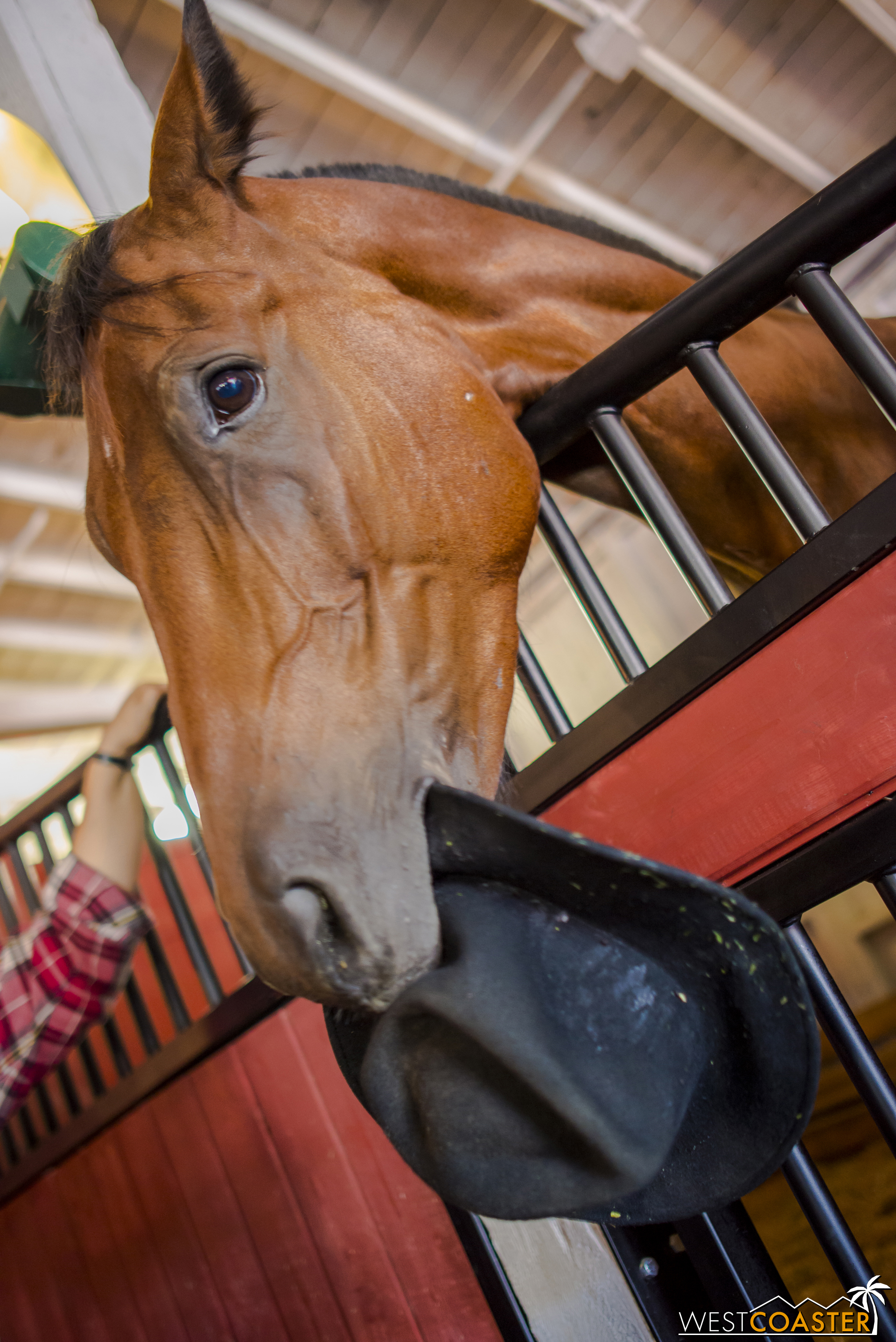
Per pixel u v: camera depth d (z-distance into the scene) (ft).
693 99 16.76
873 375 2.72
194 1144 4.91
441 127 16.15
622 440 3.28
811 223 2.78
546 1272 3.54
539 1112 1.60
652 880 1.62
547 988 1.65
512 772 3.43
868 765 2.65
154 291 2.68
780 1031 1.60
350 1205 4.25
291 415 2.56
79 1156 5.48
